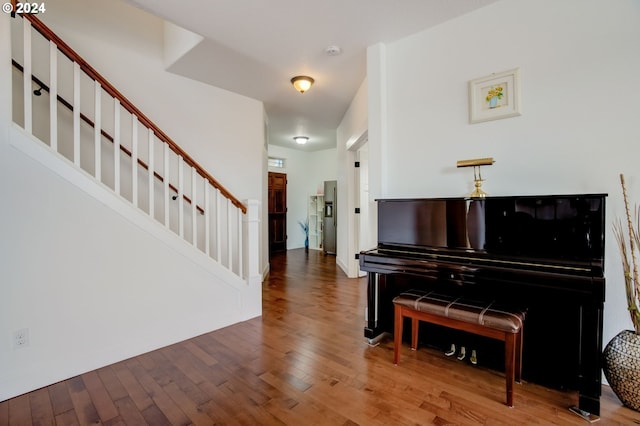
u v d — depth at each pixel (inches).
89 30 115.6
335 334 106.5
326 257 267.9
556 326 73.8
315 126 225.5
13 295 72.7
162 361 88.4
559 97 77.8
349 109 182.4
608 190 72.5
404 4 86.2
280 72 132.7
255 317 122.4
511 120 84.7
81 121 112.9
